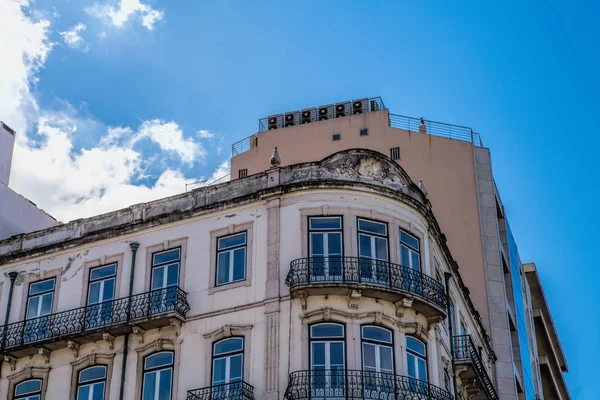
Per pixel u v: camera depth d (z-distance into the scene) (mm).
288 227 33312
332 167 34344
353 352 31062
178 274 34469
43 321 35656
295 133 51656
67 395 34062
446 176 50594
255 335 31969
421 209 35469
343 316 31594
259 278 32906
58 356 35000
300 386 30156
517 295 56344
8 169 43469
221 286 33438
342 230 33125
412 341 32906
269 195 34031
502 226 54156
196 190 35844
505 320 48344
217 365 32125
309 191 33750
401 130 51344
